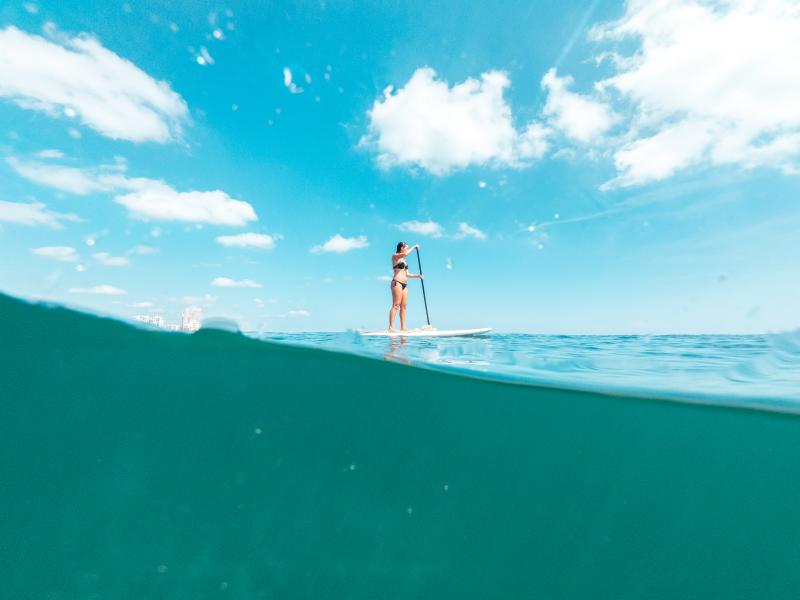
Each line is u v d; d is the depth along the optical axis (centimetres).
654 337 879
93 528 201
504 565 219
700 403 284
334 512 229
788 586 228
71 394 286
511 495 265
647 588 216
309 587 190
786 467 299
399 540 221
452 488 262
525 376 337
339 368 353
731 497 294
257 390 319
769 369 378
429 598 193
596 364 415
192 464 245
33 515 204
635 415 314
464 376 333
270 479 240
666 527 260
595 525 254
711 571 233
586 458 311
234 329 339
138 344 325
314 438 279
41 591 172
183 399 298
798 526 269
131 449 251
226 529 208
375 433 296
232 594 181
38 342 304
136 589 176
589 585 215
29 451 242
